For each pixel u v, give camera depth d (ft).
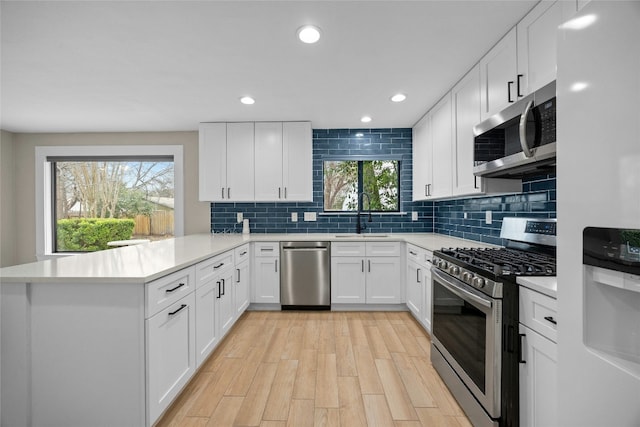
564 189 2.80
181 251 7.47
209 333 7.32
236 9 5.32
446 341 6.55
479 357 5.10
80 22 5.64
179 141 13.35
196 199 13.38
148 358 4.76
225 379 6.87
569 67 2.70
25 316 4.77
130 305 4.75
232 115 11.25
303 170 12.00
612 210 2.32
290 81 8.30
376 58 7.07
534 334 4.15
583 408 2.62
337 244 11.29
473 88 7.48
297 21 5.67
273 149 12.04
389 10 5.39
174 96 9.32
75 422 4.79
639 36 2.10
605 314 2.54
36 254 13.37
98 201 13.84
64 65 7.30
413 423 5.48
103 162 13.80
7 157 13.12
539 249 6.66
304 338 9.00
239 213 13.26
